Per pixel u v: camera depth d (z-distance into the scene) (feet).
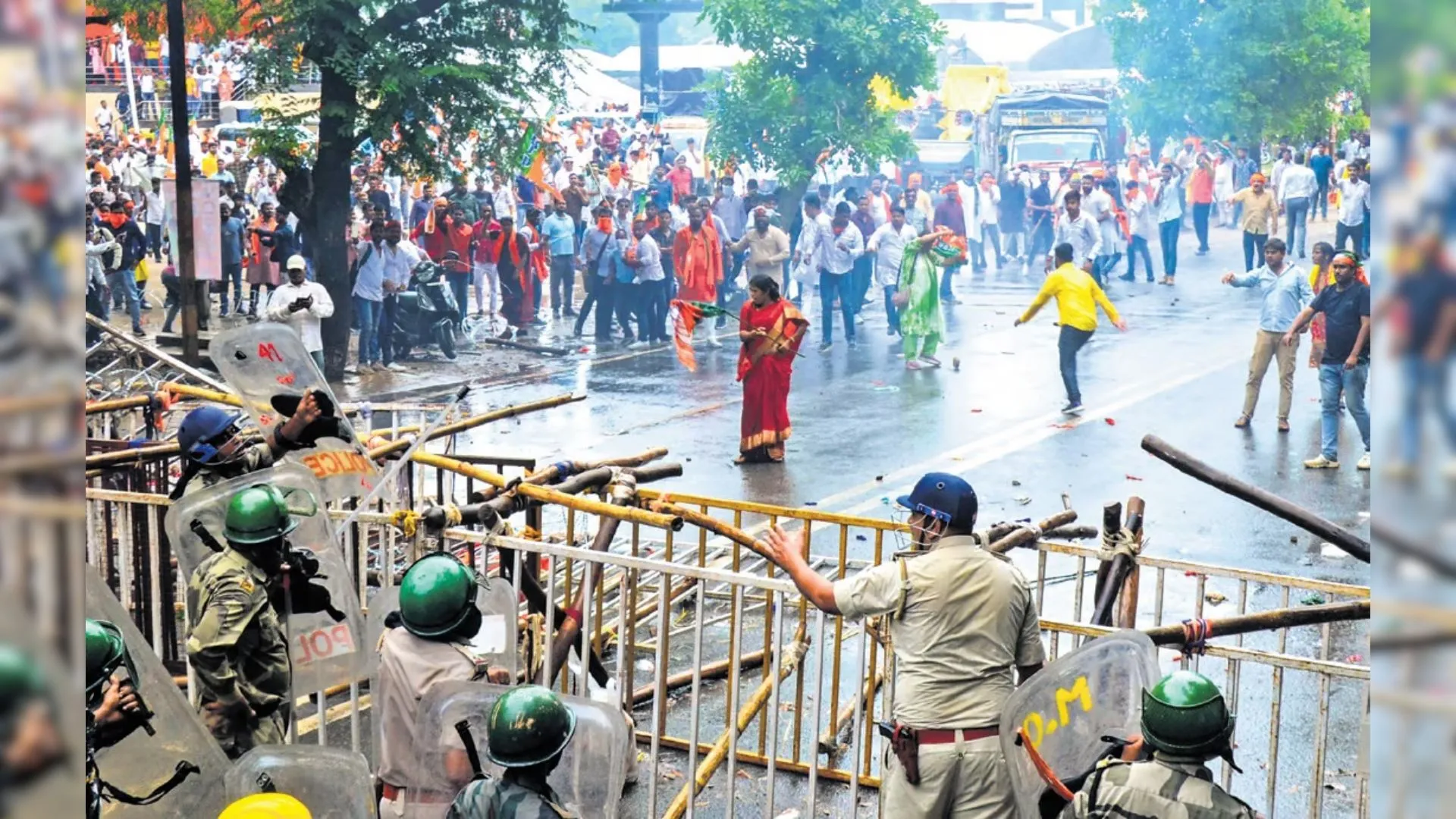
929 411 47.96
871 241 65.16
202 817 12.26
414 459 21.40
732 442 43.57
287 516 15.53
